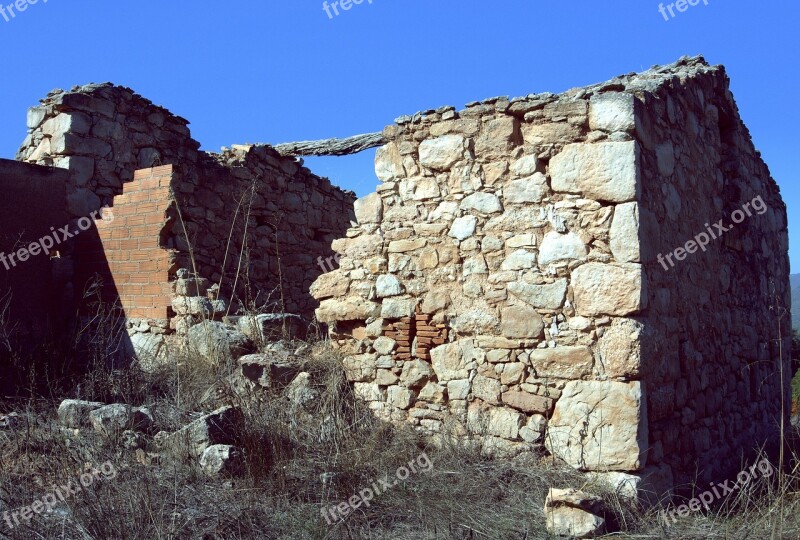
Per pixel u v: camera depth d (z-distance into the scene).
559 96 5.80
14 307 7.73
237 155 9.94
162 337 7.71
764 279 8.76
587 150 5.48
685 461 5.91
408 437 5.88
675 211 6.14
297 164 10.80
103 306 8.21
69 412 5.73
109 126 9.10
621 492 5.02
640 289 5.20
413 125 6.33
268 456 5.27
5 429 5.50
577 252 5.48
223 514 4.41
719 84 7.73
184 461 5.16
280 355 6.81
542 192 5.68
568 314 5.48
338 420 5.93
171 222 7.98
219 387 6.36
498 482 5.22
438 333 6.09
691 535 4.62
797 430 8.76
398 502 4.97
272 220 10.09
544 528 4.65
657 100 5.93
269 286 9.95
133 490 4.50
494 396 5.76
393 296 6.35
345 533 4.49
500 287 5.80
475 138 6.02
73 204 8.62
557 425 5.45
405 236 6.32
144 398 6.43
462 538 4.51
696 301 6.51
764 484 5.72
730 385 7.29
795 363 10.93
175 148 9.98
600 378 5.31
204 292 7.88
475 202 5.98
